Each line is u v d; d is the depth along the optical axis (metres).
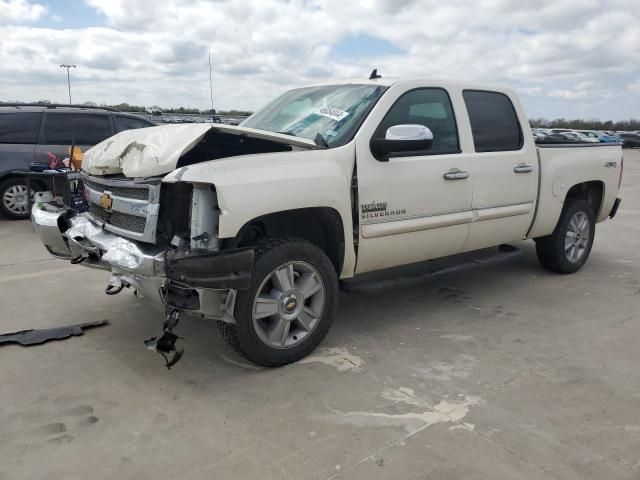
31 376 3.46
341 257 3.83
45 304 4.79
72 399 3.19
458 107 4.58
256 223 3.63
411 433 2.85
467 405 3.14
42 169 6.54
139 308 4.70
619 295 5.22
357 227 3.86
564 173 5.44
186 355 3.79
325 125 4.09
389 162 4.00
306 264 3.59
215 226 3.18
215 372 3.54
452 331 4.27
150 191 3.28
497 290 5.34
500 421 2.98
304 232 4.01
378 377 3.48
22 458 2.63
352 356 3.79
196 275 3.03
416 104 4.30
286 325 3.57
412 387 3.36
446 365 3.67
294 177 3.42
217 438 2.81
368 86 4.31
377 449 2.71
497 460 2.63
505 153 4.87
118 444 2.75
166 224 3.34
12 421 2.95
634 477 2.53
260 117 4.75
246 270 3.18
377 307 4.81
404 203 4.10
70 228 4.06
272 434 2.84
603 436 2.85
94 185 3.96
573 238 5.87
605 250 7.19
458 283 5.55
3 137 8.67
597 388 3.37
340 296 5.11
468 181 4.53
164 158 3.24
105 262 3.55
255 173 3.27
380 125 4.01
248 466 2.58
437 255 4.57
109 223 3.74
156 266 3.17
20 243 7.20
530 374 3.55
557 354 3.86
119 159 3.55
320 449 2.71
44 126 8.87
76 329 4.17
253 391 3.29
